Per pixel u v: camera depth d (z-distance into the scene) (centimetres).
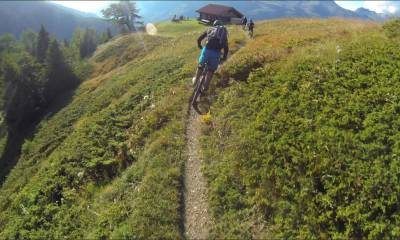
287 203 932
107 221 1042
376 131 1051
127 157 1421
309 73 1405
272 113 1241
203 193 1039
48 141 3203
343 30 2075
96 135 1736
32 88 6247
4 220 1484
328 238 845
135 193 1097
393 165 932
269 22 4256
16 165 3403
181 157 1190
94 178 1429
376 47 1538
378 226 825
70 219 1183
